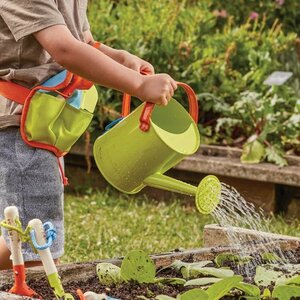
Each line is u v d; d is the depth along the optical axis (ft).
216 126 23.61
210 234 14.60
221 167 21.90
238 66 26.08
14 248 10.57
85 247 18.65
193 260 13.28
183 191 11.72
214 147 22.67
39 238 10.28
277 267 12.88
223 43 26.40
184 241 19.44
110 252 18.24
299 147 22.86
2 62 12.56
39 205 12.48
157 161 11.78
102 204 22.71
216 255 13.50
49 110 12.44
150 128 11.64
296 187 21.72
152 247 18.80
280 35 27.30
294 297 11.18
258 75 24.93
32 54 12.49
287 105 23.95
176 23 26.99
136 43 25.04
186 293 10.19
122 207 22.57
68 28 12.67
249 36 27.55
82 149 23.80
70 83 12.64
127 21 26.68
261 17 31.50
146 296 11.39
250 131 23.45
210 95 24.03
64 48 11.74
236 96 24.49
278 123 22.76
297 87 26.23
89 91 13.19
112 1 29.09
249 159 22.02
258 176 21.53
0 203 12.51
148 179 11.94
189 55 25.02
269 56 26.25
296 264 13.25
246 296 11.10
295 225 20.93
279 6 31.53
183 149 11.78
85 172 24.44
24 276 10.75
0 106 12.57
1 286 11.37
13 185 12.40
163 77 11.66
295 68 26.73
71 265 12.09
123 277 11.82
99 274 11.85
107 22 26.30
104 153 12.16
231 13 31.37
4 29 12.46
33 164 12.42
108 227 20.53
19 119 12.47
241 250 13.71
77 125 12.81
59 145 12.66
